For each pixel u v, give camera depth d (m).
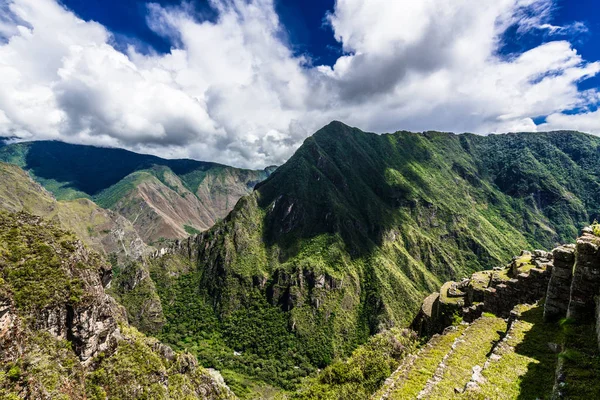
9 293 30.16
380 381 32.75
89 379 34.72
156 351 50.97
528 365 15.63
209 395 52.56
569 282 19.50
